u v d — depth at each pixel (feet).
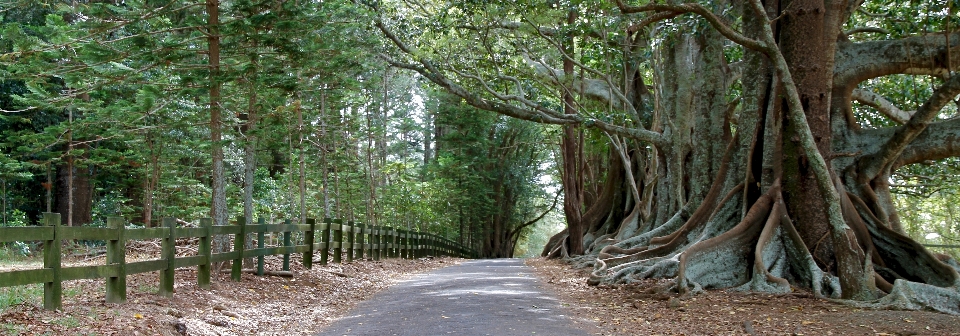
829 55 39.58
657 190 73.56
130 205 97.71
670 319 30.96
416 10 80.38
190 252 55.06
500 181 161.58
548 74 86.02
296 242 70.85
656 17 48.88
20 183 90.17
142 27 40.88
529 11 67.36
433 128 167.43
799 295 36.96
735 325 28.63
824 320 28.78
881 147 43.47
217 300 32.58
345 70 51.72
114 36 47.19
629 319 31.17
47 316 23.45
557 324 29.17
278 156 109.09
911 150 44.93
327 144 86.02
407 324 29.19
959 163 80.28
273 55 42.22
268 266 47.39
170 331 24.76
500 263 85.87
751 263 41.50
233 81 43.14
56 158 67.36
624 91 80.74
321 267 52.39
